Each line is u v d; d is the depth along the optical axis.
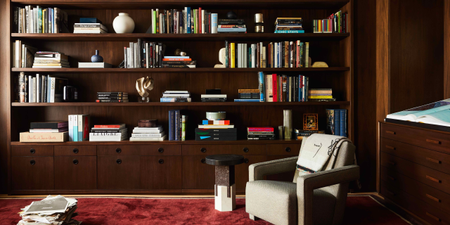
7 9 2.96
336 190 2.18
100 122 3.33
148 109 3.34
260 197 2.18
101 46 3.28
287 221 1.99
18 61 3.00
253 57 3.03
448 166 1.97
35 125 2.99
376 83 3.04
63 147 2.99
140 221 2.38
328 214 2.15
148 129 3.05
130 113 3.34
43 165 3.00
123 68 2.99
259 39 3.16
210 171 3.01
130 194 3.04
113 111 3.34
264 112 3.34
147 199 2.88
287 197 1.99
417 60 2.91
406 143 2.43
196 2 2.99
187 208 2.65
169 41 3.27
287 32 3.01
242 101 3.06
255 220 2.37
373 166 3.07
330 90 3.09
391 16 2.89
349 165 2.24
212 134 3.02
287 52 3.03
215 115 3.12
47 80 3.02
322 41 3.29
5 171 3.06
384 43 2.94
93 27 3.01
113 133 3.05
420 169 2.25
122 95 3.11
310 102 3.00
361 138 3.05
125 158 3.01
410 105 2.91
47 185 3.00
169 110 3.21
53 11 3.00
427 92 2.91
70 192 3.00
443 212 2.02
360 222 2.36
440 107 2.38
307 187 1.95
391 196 2.66
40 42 3.25
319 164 2.29
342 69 3.01
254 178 2.37
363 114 3.04
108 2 2.99
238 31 3.02
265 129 3.05
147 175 3.01
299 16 3.26
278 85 3.06
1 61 3.03
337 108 3.31
